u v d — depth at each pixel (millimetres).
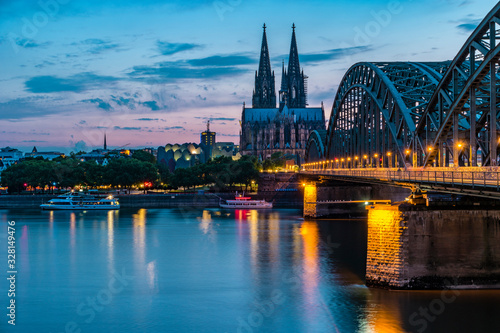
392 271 73625
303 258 105188
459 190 62125
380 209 75062
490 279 72438
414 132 106688
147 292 82000
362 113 154000
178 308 74125
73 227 162250
